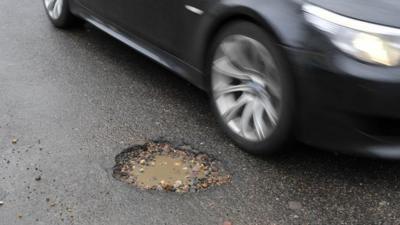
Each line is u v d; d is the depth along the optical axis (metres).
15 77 5.08
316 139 3.90
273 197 3.95
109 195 3.97
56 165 4.18
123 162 4.22
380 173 4.10
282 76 3.91
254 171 4.13
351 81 3.70
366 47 3.69
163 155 4.28
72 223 3.79
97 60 5.34
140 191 3.99
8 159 4.23
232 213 3.86
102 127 4.52
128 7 4.81
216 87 4.33
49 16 5.88
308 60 3.79
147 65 5.28
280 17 3.88
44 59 5.35
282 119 3.97
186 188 4.02
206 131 4.47
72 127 4.52
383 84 3.66
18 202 3.92
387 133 3.81
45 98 4.82
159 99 4.82
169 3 4.45
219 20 4.17
